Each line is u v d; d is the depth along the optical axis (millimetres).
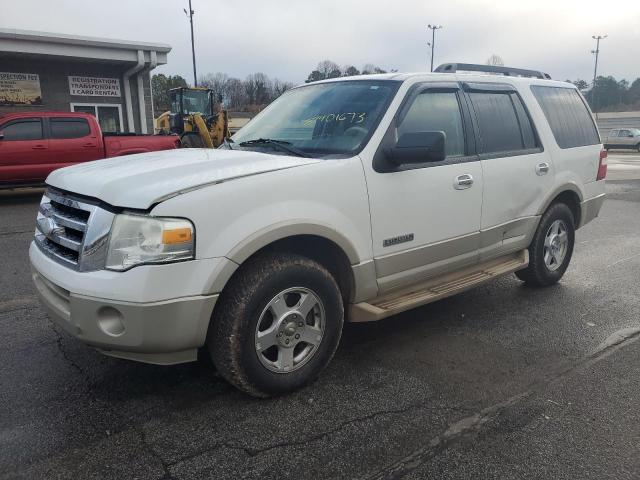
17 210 10539
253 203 2969
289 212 3082
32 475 2562
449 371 3672
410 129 3822
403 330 4398
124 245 2727
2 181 11547
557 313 4820
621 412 3174
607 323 4590
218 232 2840
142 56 17812
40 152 11758
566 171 5223
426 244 3896
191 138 15414
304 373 3334
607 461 2721
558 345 4129
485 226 4363
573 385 3494
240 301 2977
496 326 4500
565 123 5371
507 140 4645
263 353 3223
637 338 4277
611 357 3922
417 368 3709
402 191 3668
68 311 2914
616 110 85875
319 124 3908
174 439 2854
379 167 3553
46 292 3182
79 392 3318
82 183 3082
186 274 2764
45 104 17859
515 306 4996
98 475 2570
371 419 3062
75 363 3699
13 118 11594
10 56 16656
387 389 3408
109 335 2777
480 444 2846
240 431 2930
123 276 2701
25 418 3031
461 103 4277
